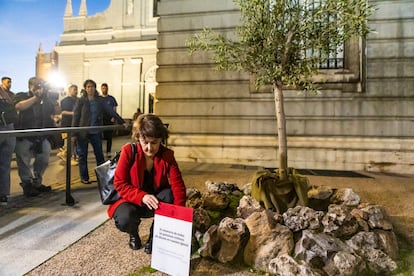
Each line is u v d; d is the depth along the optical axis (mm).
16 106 5164
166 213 2785
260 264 3066
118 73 30078
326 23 3793
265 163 8625
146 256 3293
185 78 9188
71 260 3236
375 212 3586
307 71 3838
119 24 30234
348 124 8250
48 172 7656
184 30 9164
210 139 9016
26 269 3068
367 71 8148
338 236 3279
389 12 8008
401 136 7984
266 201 3959
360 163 8156
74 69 31016
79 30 31172
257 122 8742
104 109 6906
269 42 3752
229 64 4055
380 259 3082
